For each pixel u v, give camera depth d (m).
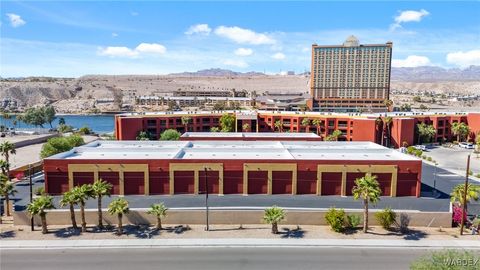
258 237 45.56
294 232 47.31
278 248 42.47
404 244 43.75
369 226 49.69
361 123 116.31
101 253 41.09
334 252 41.47
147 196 62.12
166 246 42.94
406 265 38.31
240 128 130.88
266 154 70.81
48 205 46.69
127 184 62.66
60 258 39.88
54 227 49.00
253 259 39.53
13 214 49.88
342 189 62.62
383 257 40.25
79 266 37.94
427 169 87.94
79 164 61.81
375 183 47.25
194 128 129.88
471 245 43.66
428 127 124.06
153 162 62.34
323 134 125.25
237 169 62.91
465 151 114.88
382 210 51.41
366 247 43.00
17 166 89.38
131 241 44.25
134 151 73.06
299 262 38.84
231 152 72.69
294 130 129.38
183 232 47.16
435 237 46.03
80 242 43.94
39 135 150.88
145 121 121.44
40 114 191.00
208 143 83.62
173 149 73.62
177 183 63.03
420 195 63.97
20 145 123.75
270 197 61.62
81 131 160.50
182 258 39.75
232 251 41.62
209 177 63.09
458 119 131.88
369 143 82.56
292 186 63.19
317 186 62.91
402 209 55.91
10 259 39.66
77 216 49.72
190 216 49.94
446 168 89.75
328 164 62.44
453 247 43.09
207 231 47.50
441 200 60.88
